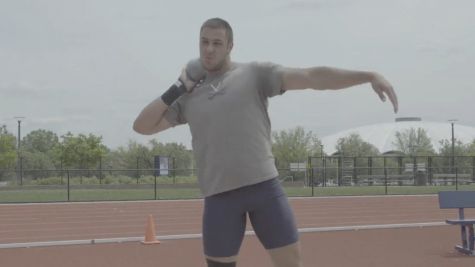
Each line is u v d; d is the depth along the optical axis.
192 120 3.39
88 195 29.97
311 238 12.48
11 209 21.09
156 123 3.49
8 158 62.84
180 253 10.53
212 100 3.29
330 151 74.19
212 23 3.25
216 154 3.29
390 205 22.81
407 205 22.78
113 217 17.95
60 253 10.64
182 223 16.12
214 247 3.40
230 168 3.26
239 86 3.28
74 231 14.55
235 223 3.38
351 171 47.56
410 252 10.53
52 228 15.24
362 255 10.21
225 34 3.26
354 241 11.99
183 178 48.00
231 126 3.25
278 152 64.25
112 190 35.97
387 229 14.12
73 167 64.81
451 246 11.23
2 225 15.99
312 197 27.33
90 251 10.85
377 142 73.38
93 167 65.25
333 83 3.08
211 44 3.24
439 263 9.42
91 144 64.94
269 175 3.32
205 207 3.45
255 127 3.29
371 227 14.32
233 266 3.47
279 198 3.37
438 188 37.00
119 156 68.38
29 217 18.11
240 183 3.27
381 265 9.25
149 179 47.94
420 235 12.89
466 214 19.02
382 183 45.19
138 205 22.55
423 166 43.09
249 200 3.32
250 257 9.82
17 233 14.25
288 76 3.22
